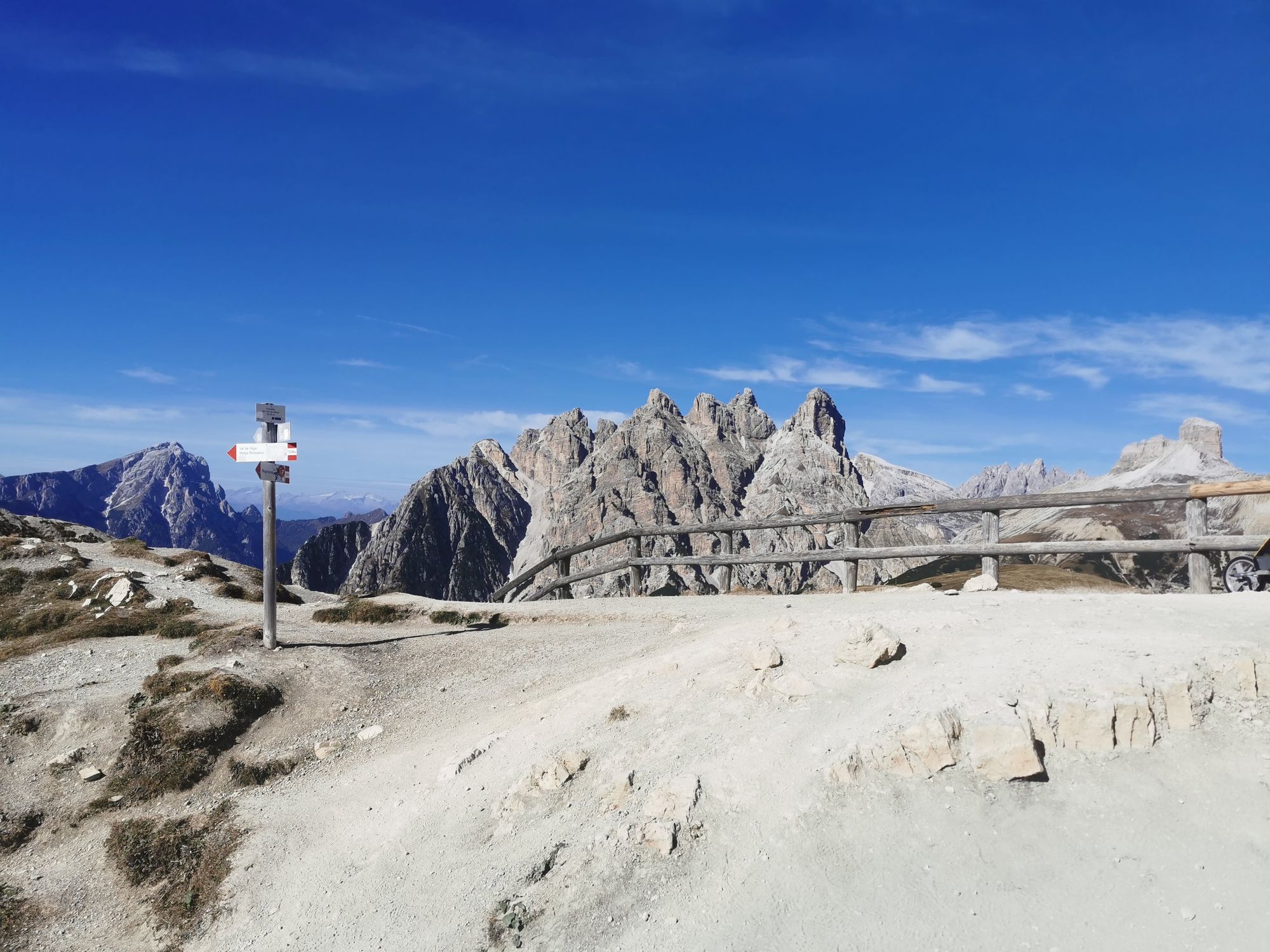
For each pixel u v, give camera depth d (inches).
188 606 857.5
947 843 262.4
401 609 815.1
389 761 476.4
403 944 295.4
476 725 494.9
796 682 359.6
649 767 334.0
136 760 511.5
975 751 281.3
